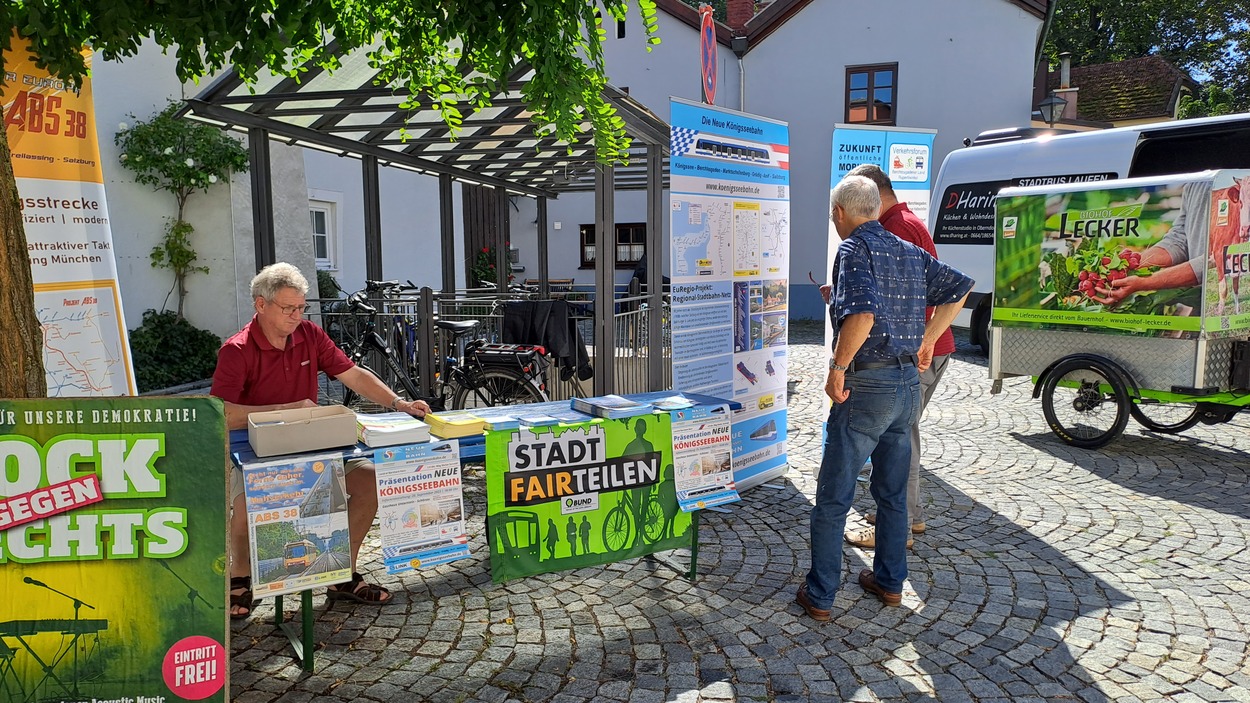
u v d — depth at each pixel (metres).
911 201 5.77
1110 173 9.53
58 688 2.16
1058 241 6.44
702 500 3.92
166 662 2.20
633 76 19.16
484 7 2.98
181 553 2.21
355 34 3.48
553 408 4.01
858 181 3.48
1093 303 6.29
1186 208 5.72
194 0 2.86
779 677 3.12
